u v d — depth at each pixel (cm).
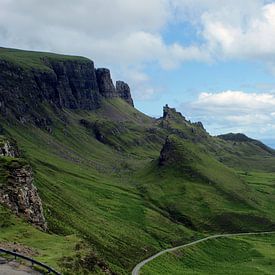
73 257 8388
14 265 7088
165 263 19525
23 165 12812
